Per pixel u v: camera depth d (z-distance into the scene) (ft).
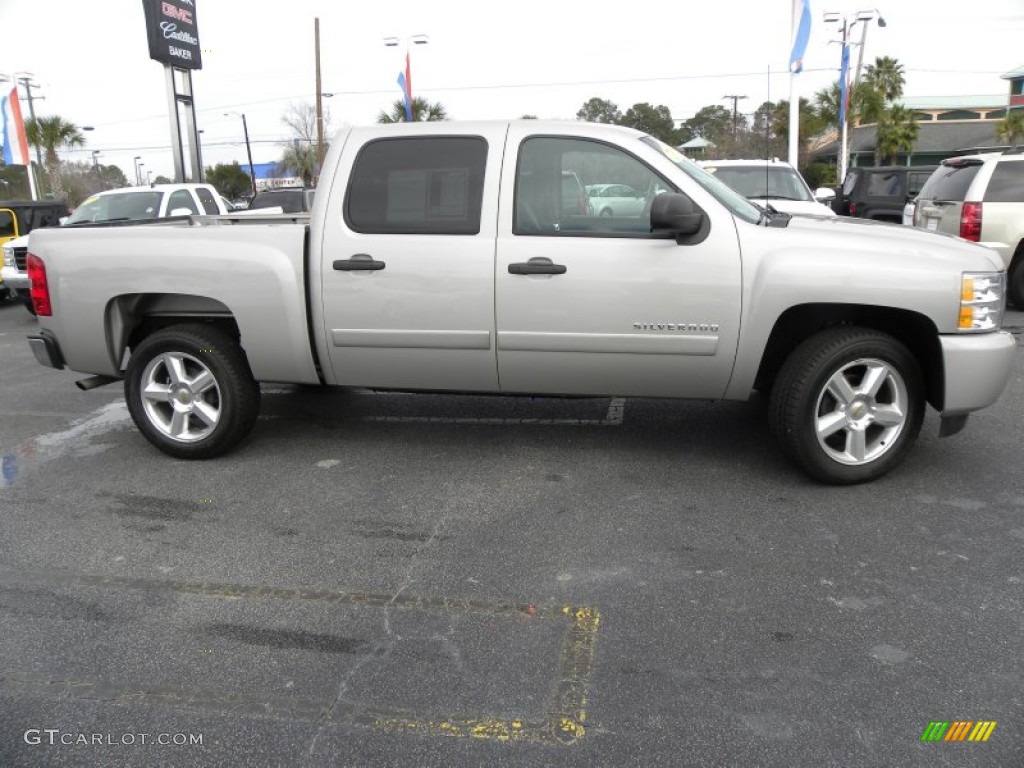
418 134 15.48
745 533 13.20
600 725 8.75
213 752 8.54
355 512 14.46
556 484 15.46
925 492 14.61
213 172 233.96
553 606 11.17
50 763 8.44
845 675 9.49
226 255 15.97
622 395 15.65
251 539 13.47
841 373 14.44
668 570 12.07
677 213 13.69
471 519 14.03
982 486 14.80
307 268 15.85
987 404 14.44
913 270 13.82
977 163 32.40
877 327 15.21
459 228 15.21
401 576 12.12
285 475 16.31
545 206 15.07
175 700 9.38
